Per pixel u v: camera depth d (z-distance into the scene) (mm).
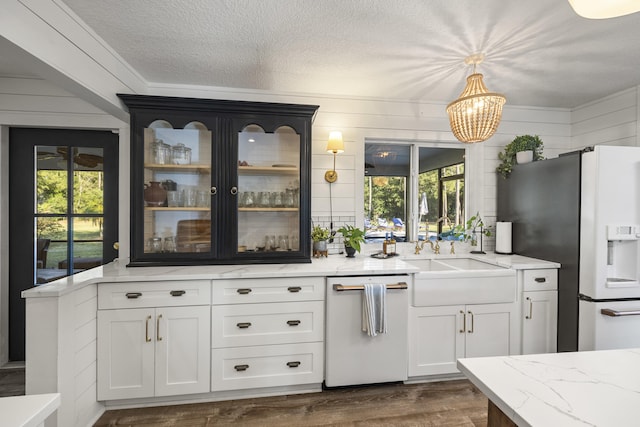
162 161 2230
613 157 2111
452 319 2279
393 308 2154
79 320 1713
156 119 2143
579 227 2234
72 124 2436
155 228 2268
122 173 2479
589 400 740
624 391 780
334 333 2086
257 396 2086
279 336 2061
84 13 1647
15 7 1282
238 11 1644
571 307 2293
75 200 2553
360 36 1880
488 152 3086
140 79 2428
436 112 2979
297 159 2373
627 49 1992
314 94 2791
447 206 3127
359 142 2863
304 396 2094
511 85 2594
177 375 1954
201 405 1995
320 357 2113
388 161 3059
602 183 2105
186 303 1958
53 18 1498
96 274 1930
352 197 2857
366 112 2871
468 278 2289
